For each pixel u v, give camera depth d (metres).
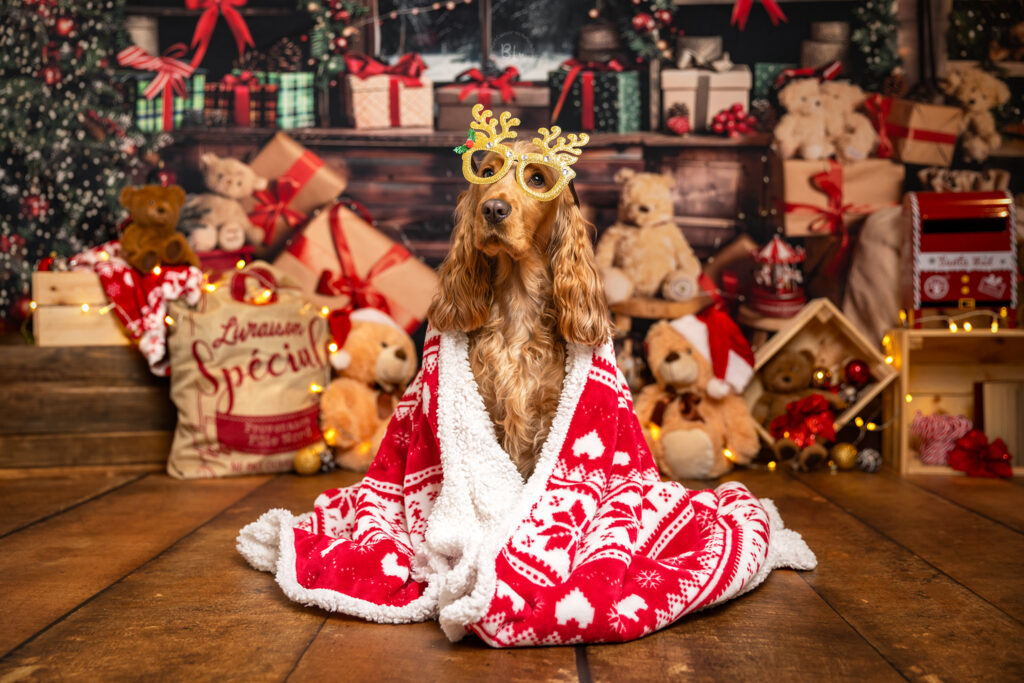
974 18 3.84
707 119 3.91
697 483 3.40
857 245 3.90
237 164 4.03
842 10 3.85
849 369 3.64
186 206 4.02
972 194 3.57
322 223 4.04
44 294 3.57
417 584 1.96
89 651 1.68
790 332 3.60
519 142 2.03
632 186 3.91
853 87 3.88
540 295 2.02
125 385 3.60
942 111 3.87
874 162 3.90
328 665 1.62
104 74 4.00
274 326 3.54
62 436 3.56
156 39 4.00
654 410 3.57
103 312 3.59
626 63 3.93
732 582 1.96
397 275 4.04
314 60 3.99
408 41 3.99
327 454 3.56
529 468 2.02
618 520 1.88
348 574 1.93
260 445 3.47
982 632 1.80
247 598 2.02
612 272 3.92
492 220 1.88
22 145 4.01
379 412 3.66
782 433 3.61
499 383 1.97
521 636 1.70
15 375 3.54
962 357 3.75
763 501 2.51
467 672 1.59
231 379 3.46
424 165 4.02
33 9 3.96
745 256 3.94
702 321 3.63
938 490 3.23
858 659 1.65
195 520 2.77
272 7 3.98
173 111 4.02
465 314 2.01
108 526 2.69
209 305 3.54
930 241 3.56
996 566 2.28
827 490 3.24
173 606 1.96
